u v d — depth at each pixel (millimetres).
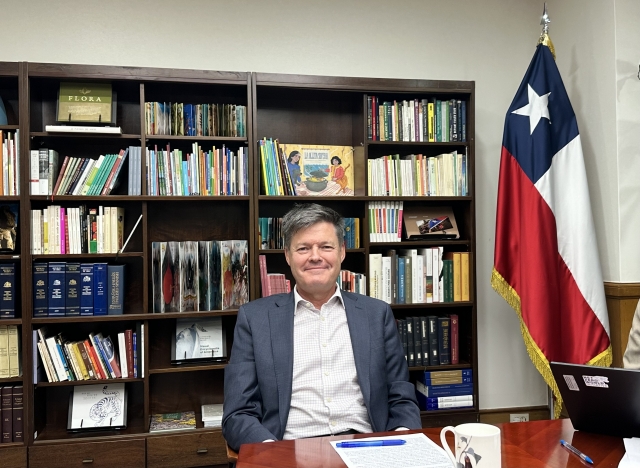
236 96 3062
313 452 1249
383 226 2990
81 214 2711
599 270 2809
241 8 3129
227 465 2744
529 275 2814
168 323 3006
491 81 3408
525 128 2918
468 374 3031
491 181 3410
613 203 2898
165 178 2779
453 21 3371
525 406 3430
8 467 2557
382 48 3287
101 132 2693
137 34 3016
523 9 3451
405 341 2992
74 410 2750
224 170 2840
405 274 2998
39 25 2912
